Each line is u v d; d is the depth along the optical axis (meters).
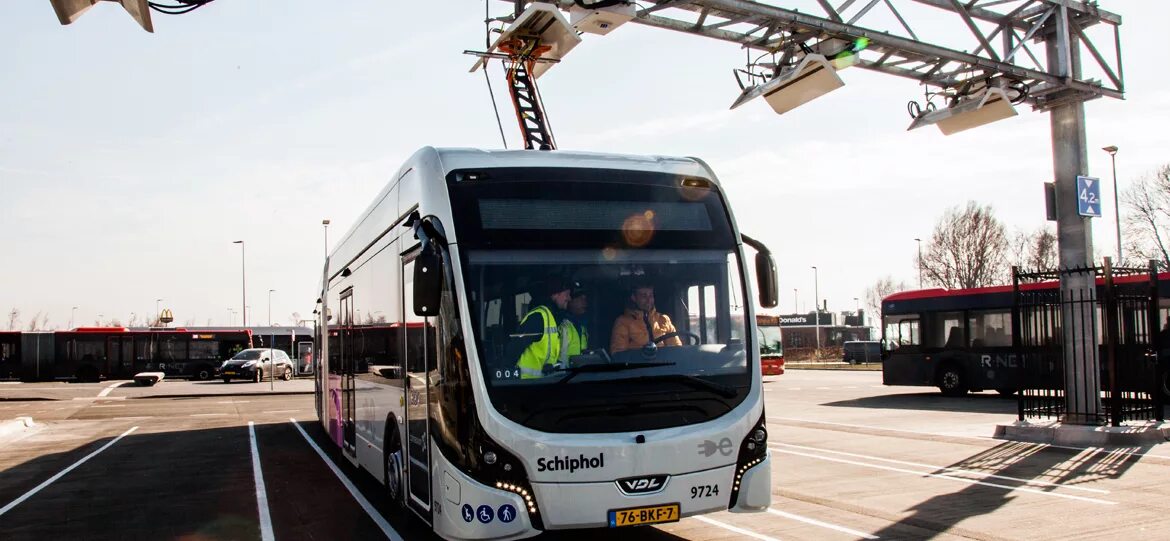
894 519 8.30
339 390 13.15
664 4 10.49
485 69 10.69
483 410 6.08
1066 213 13.94
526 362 6.24
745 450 6.62
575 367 6.30
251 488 11.11
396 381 8.38
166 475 12.50
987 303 24.28
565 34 9.92
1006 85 13.36
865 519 8.34
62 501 10.46
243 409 26.39
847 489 9.92
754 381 6.82
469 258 6.43
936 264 47.94
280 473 12.45
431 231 6.58
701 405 6.52
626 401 6.31
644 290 6.69
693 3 10.53
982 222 46.38
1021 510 8.52
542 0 10.06
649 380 6.41
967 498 9.20
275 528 8.59
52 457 15.20
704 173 7.46
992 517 8.25
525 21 9.87
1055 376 14.43
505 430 6.04
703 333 6.78
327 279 15.48
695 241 7.02
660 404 6.39
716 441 6.47
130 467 13.51
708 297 6.89
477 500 6.04
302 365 55.12
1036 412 14.97
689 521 8.43
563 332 6.39
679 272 6.84
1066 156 13.98
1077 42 14.03
